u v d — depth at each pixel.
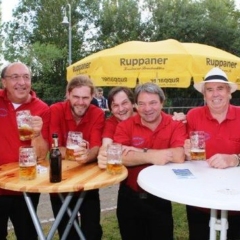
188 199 2.02
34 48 32.97
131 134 3.18
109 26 35.78
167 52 5.49
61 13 38.91
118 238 4.32
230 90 3.12
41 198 5.71
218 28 28.55
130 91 3.52
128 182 3.21
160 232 3.21
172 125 3.15
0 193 3.27
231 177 2.49
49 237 2.56
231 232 3.07
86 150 2.93
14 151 3.30
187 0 30.52
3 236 3.42
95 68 5.79
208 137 3.09
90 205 3.41
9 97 3.38
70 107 3.37
